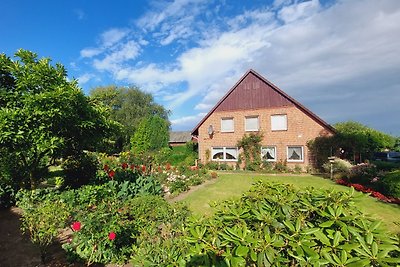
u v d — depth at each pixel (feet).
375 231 5.78
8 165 31.53
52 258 17.85
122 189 30.86
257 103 67.92
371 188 36.40
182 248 7.55
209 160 73.15
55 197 26.18
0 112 22.09
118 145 118.21
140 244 14.74
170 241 11.21
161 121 100.58
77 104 25.90
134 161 61.87
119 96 133.80
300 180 47.80
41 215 18.52
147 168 52.80
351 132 65.10
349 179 43.14
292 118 63.52
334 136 58.44
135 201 21.56
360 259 4.97
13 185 31.76
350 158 58.49
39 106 22.84
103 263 16.92
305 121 62.08
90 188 27.73
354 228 5.82
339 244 5.56
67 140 27.78
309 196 7.68
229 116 71.26
